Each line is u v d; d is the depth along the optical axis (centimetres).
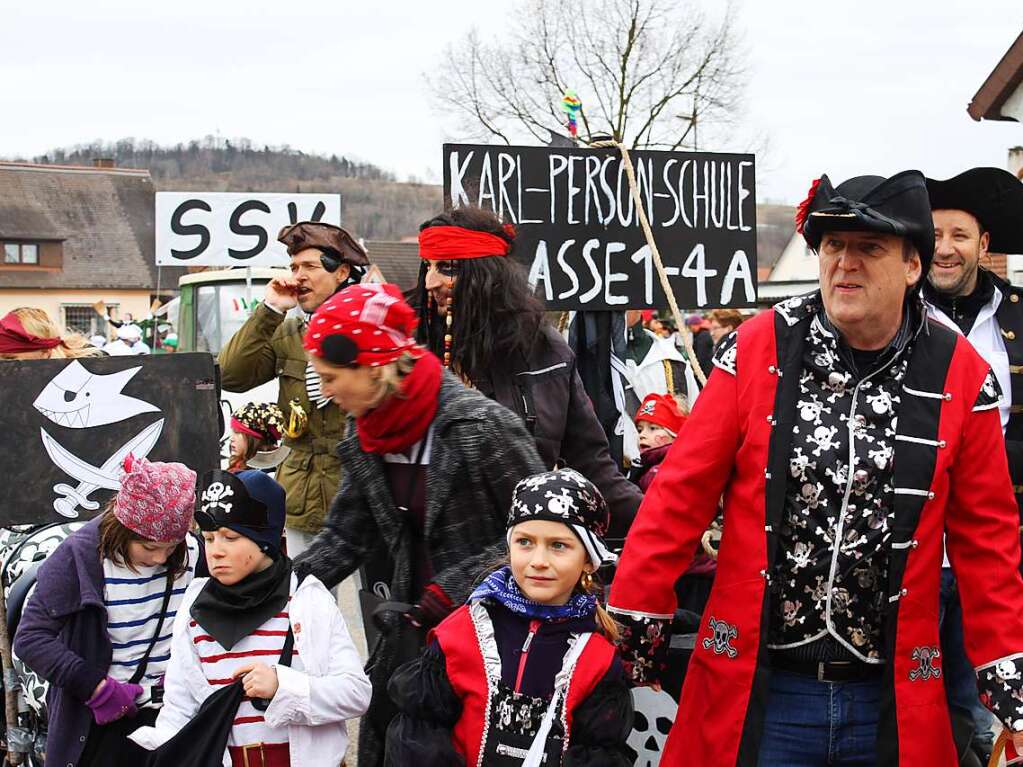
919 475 276
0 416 431
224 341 1447
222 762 316
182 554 374
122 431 441
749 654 282
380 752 326
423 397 300
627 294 469
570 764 281
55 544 429
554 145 463
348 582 765
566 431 380
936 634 283
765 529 281
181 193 723
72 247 5131
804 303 291
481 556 305
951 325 410
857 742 284
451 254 359
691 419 293
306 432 501
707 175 477
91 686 360
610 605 293
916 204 273
